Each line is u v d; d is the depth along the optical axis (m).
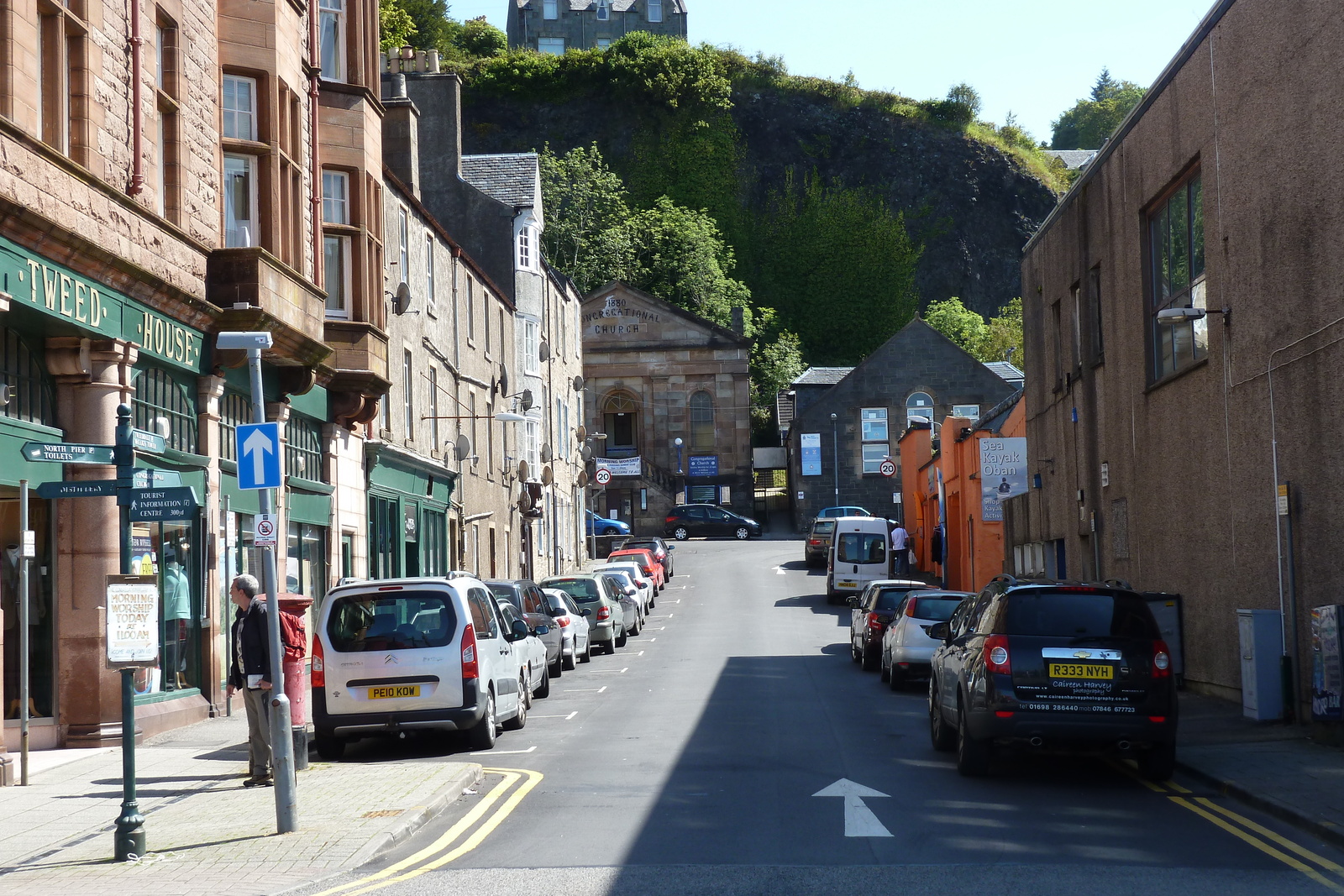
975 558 38.72
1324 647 13.52
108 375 15.09
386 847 9.27
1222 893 7.64
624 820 10.18
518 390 45.03
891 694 19.86
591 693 20.69
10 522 14.64
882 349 73.00
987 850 8.91
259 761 12.33
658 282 93.94
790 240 115.25
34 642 14.95
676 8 144.25
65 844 9.70
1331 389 13.96
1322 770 11.89
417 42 92.31
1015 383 72.69
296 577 21.58
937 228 126.19
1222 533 17.28
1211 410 17.58
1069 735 11.66
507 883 8.06
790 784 11.77
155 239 16.19
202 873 8.48
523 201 46.94
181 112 17.36
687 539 70.75
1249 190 16.05
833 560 41.66
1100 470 23.36
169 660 16.98
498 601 18.28
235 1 19.42
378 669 14.35
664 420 77.38
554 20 142.12
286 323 19.00
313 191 22.20
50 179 13.48
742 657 26.72
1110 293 22.44
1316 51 14.12
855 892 7.66
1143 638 11.88
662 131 118.31
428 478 31.69
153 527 16.52
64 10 14.16
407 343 29.66
